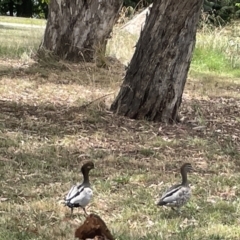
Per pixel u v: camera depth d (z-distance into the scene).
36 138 9.68
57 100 12.52
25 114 11.16
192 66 19.94
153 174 8.31
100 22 16.52
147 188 7.73
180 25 11.09
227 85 17.02
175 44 11.17
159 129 10.95
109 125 10.84
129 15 25.50
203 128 11.39
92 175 8.12
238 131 11.49
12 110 11.40
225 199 7.52
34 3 52.09
